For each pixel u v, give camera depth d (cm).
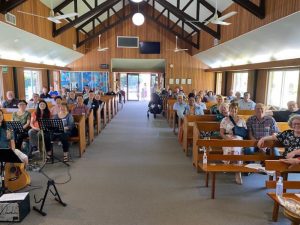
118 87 1437
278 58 636
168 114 854
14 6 523
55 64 1056
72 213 283
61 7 809
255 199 319
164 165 440
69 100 729
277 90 693
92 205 301
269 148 342
